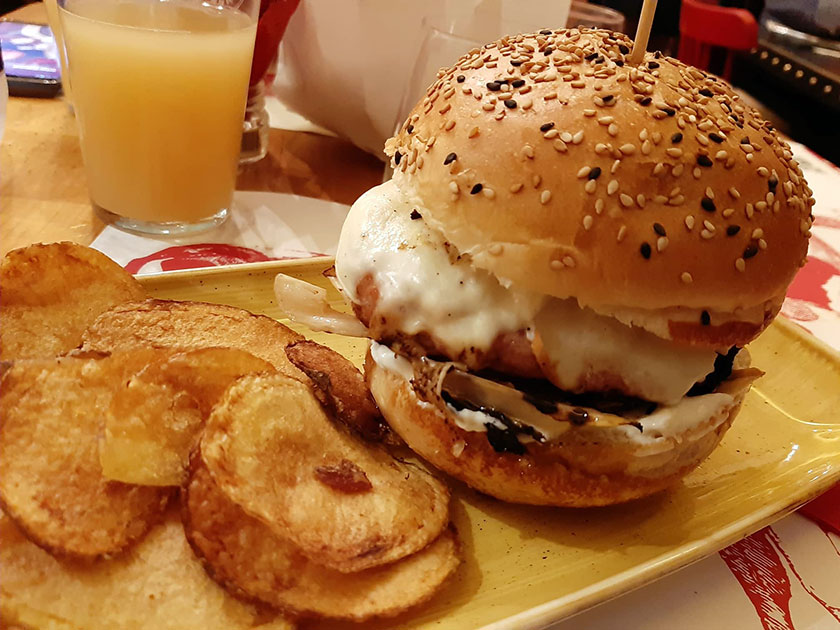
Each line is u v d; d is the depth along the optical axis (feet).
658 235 0.53
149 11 0.92
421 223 0.63
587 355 0.57
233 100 0.95
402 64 1.12
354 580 0.50
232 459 0.48
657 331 0.56
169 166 0.93
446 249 0.61
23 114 1.25
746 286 0.56
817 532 0.66
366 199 0.70
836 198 1.33
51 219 0.96
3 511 0.46
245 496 0.47
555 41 0.63
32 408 0.50
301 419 0.55
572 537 0.62
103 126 0.90
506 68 0.61
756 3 2.54
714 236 0.54
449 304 0.59
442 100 0.61
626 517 0.64
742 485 0.69
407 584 0.51
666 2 2.28
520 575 0.57
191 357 0.52
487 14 1.09
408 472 0.61
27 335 0.61
